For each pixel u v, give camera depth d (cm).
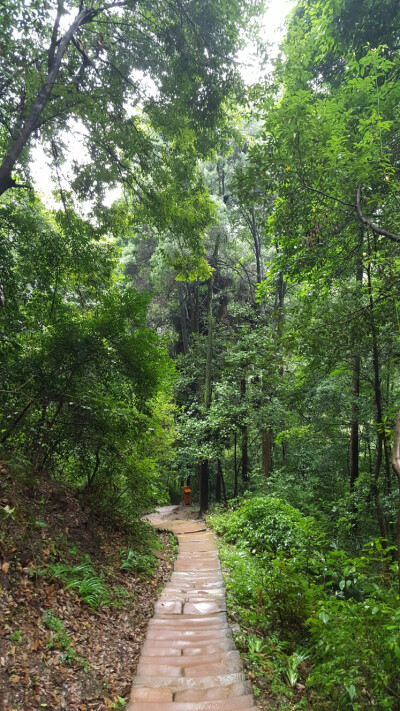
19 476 506
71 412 603
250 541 849
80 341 590
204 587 588
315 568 480
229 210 1741
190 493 1908
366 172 492
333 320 630
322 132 509
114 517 672
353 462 1061
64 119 772
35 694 274
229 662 362
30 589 377
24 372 571
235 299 2105
